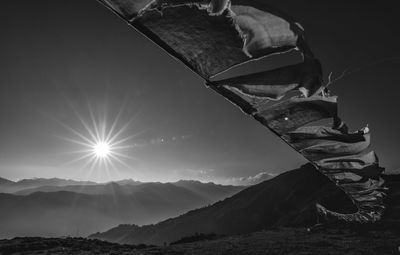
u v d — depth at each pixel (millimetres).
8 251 22938
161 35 2037
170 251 23688
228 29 1992
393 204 33188
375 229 29453
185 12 1843
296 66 2500
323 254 20734
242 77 2631
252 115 3434
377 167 6074
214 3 1801
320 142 4586
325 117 3422
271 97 2928
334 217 36594
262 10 1942
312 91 2836
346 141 4430
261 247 24719
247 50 2189
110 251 23438
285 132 4000
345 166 6102
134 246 26875
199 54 2225
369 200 13258
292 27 2094
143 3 1731
